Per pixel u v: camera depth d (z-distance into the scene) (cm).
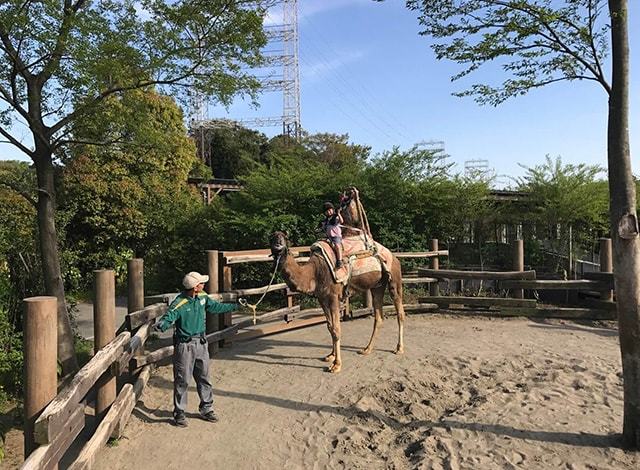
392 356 805
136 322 647
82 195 1797
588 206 1356
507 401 606
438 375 721
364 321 1079
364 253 788
